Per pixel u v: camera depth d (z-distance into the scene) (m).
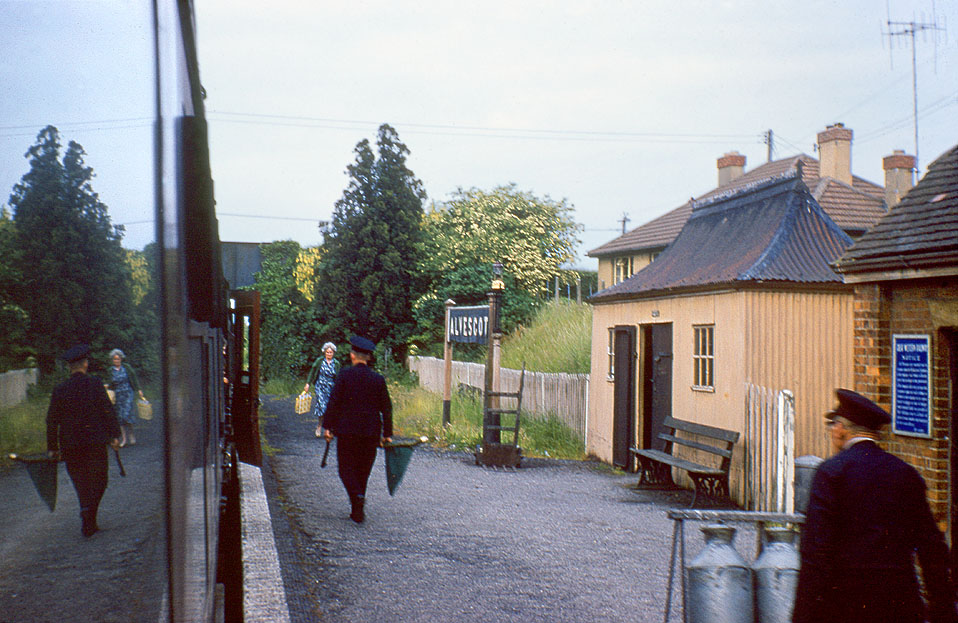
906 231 8.08
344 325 32.94
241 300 14.26
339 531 9.19
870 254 8.10
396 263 32.41
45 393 1.27
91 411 1.43
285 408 25.73
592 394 16.72
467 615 6.33
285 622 5.61
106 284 1.52
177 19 2.79
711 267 13.30
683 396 13.27
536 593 6.95
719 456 11.96
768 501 10.74
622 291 15.18
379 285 32.50
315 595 6.79
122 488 1.56
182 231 2.33
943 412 7.57
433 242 32.25
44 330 1.28
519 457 15.04
